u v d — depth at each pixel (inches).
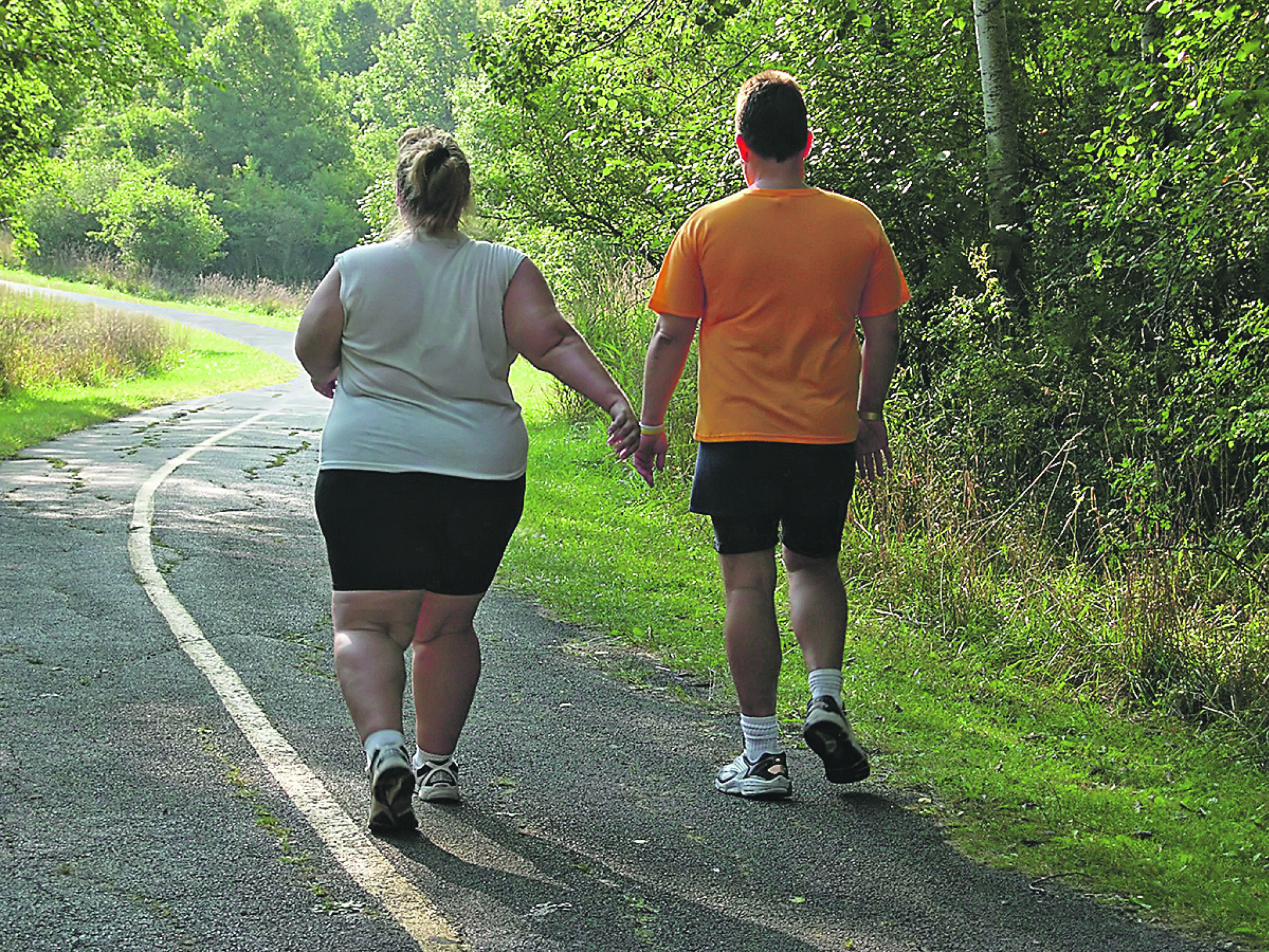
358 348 265.9
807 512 301.9
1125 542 491.8
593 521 753.0
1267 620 431.8
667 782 314.7
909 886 253.8
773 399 298.0
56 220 4522.6
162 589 500.7
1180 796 324.5
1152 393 575.2
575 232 1266.0
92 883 235.0
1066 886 256.8
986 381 609.0
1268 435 472.4
